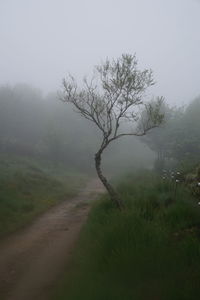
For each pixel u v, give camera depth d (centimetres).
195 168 1342
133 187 1396
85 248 759
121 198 1155
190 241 563
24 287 662
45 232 1129
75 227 1177
